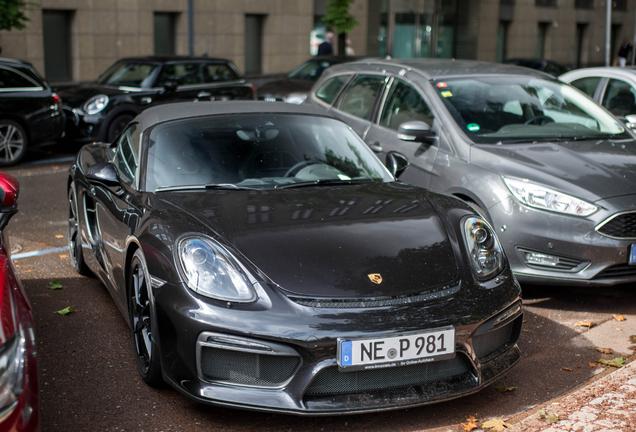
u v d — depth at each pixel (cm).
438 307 283
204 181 365
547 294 477
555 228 429
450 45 2686
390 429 287
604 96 752
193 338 274
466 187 470
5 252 258
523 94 561
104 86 1146
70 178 497
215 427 287
